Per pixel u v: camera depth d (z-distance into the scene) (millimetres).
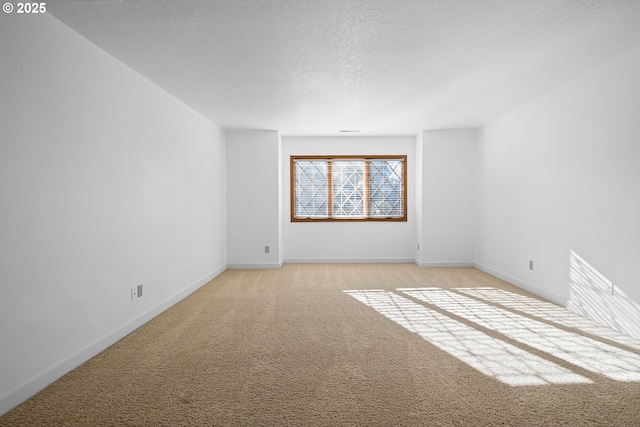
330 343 3111
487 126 6121
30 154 2289
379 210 7199
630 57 3162
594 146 3621
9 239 2135
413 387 2346
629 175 3186
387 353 2893
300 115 5473
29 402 2195
